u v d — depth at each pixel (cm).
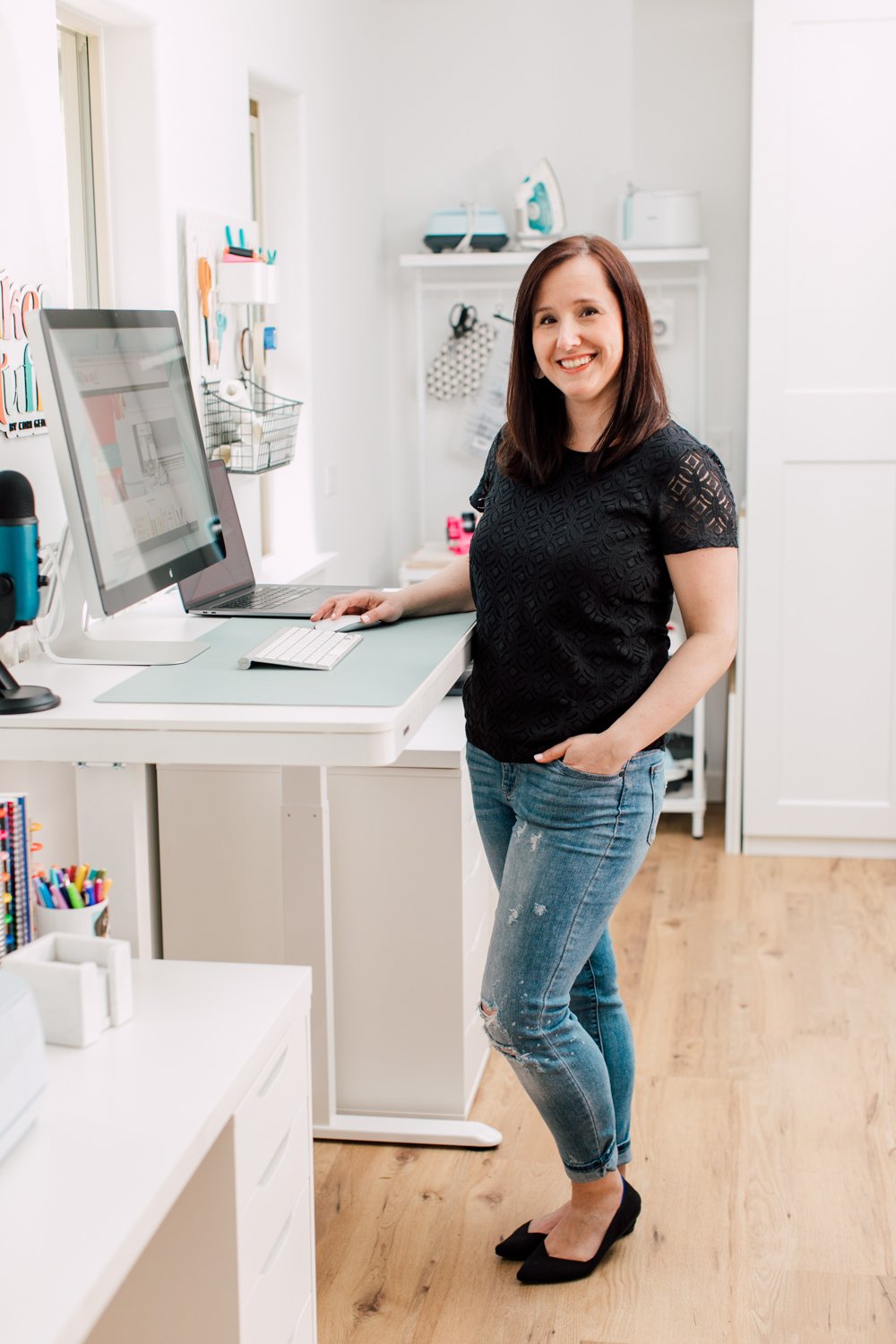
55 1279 107
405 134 444
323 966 242
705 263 430
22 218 210
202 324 291
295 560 362
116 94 267
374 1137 249
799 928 345
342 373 401
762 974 317
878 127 359
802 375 372
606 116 432
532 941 188
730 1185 232
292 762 165
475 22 434
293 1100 160
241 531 284
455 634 215
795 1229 219
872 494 376
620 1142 215
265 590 272
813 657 388
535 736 188
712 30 422
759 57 359
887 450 372
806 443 375
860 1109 256
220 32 299
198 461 226
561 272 181
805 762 394
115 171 270
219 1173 141
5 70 204
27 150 211
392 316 456
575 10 428
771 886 375
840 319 368
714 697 450
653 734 182
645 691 187
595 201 436
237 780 249
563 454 189
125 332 201
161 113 269
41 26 215
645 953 330
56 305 221
